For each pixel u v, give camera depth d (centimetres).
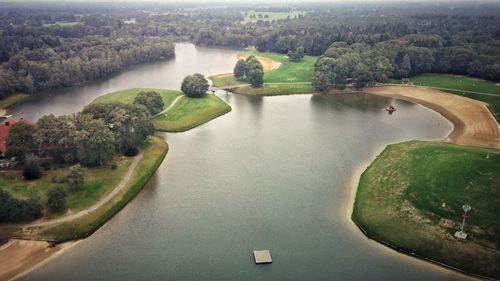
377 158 14875
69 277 9144
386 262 9662
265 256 9744
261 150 15950
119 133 14400
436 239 10081
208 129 18388
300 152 15738
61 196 11094
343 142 16738
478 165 12756
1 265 9462
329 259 9756
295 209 11788
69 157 13375
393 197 11838
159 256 9844
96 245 10231
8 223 10706
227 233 10706
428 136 17362
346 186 13100
